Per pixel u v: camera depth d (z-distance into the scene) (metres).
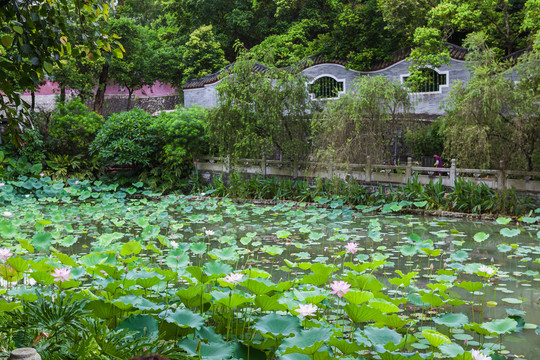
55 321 2.61
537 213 11.82
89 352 2.38
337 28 20.50
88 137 21.55
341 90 20.16
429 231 10.49
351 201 14.62
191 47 28.05
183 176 19.92
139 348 2.55
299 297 3.63
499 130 12.23
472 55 12.92
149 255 7.83
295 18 27.61
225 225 11.63
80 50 3.62
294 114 16.73
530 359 3.96
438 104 18.03
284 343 2.76
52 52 3.37
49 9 3.30
